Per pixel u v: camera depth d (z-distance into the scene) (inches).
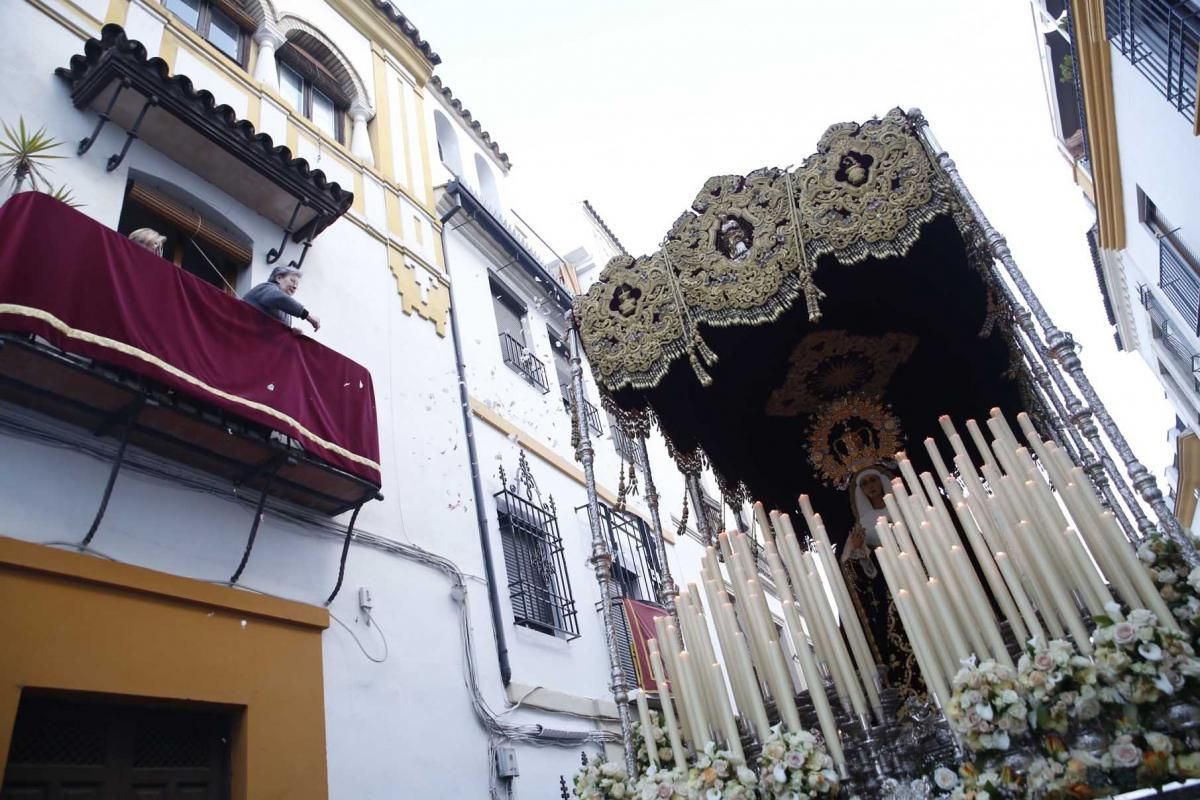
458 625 260.2
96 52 205.6
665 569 192.5
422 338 311.6
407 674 231.8
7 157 184.7
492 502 312.7
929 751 126.7
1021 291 147.6
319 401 210.5
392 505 256.8
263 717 184.5
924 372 225.9
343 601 222.1
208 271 245.0
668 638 154.4
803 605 141.9
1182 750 98.9
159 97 211.9
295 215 256.2
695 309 187.3
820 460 227.3
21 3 213.2
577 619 338.0
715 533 233.9
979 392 221.1
